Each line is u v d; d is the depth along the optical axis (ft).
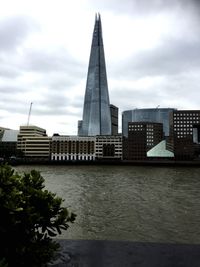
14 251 13.12
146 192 216.13
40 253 13.61
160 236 96.53
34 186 15.20
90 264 14.92
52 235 14.38
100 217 123.34
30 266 13.41
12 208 12.17
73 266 14.66
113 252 16.56
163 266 14.76
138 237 95.96
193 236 97.09
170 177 389.60
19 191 13.16
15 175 14.53
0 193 12.39
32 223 13.16
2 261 11.24
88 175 412.98
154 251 16.79
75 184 273.75
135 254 16.33
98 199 177.58
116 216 125.80
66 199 175.83
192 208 147.33
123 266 14.66
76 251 16.70
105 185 267.18
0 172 13.51
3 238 12.95
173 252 16.65
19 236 13.29
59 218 14.33
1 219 12.45
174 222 115.65
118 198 182.50
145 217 124.47
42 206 14.14
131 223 113.80
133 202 166.81
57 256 15.84
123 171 533.96
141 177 384.06
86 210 139.74
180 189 239.09
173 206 153.07
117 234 98.94
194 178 372.99
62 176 387.14
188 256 16.05
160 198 183.73
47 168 634.84
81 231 101.30
